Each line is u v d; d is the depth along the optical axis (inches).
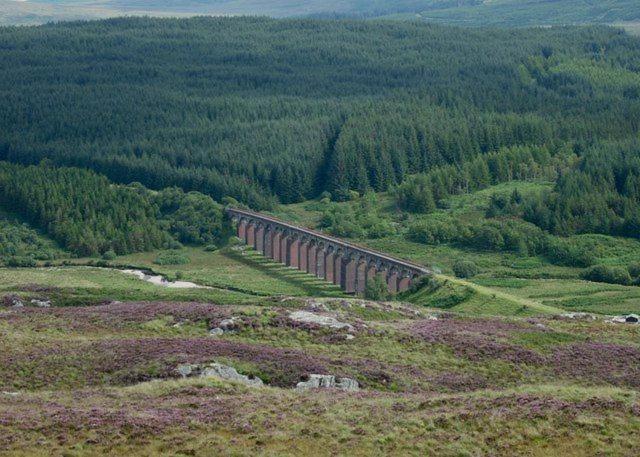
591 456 6225.4
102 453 6141.7
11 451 6058.1
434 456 6235.2
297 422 6604.3
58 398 7140.8
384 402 7066.9
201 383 7480.3
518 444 6348.4
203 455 6146.7
